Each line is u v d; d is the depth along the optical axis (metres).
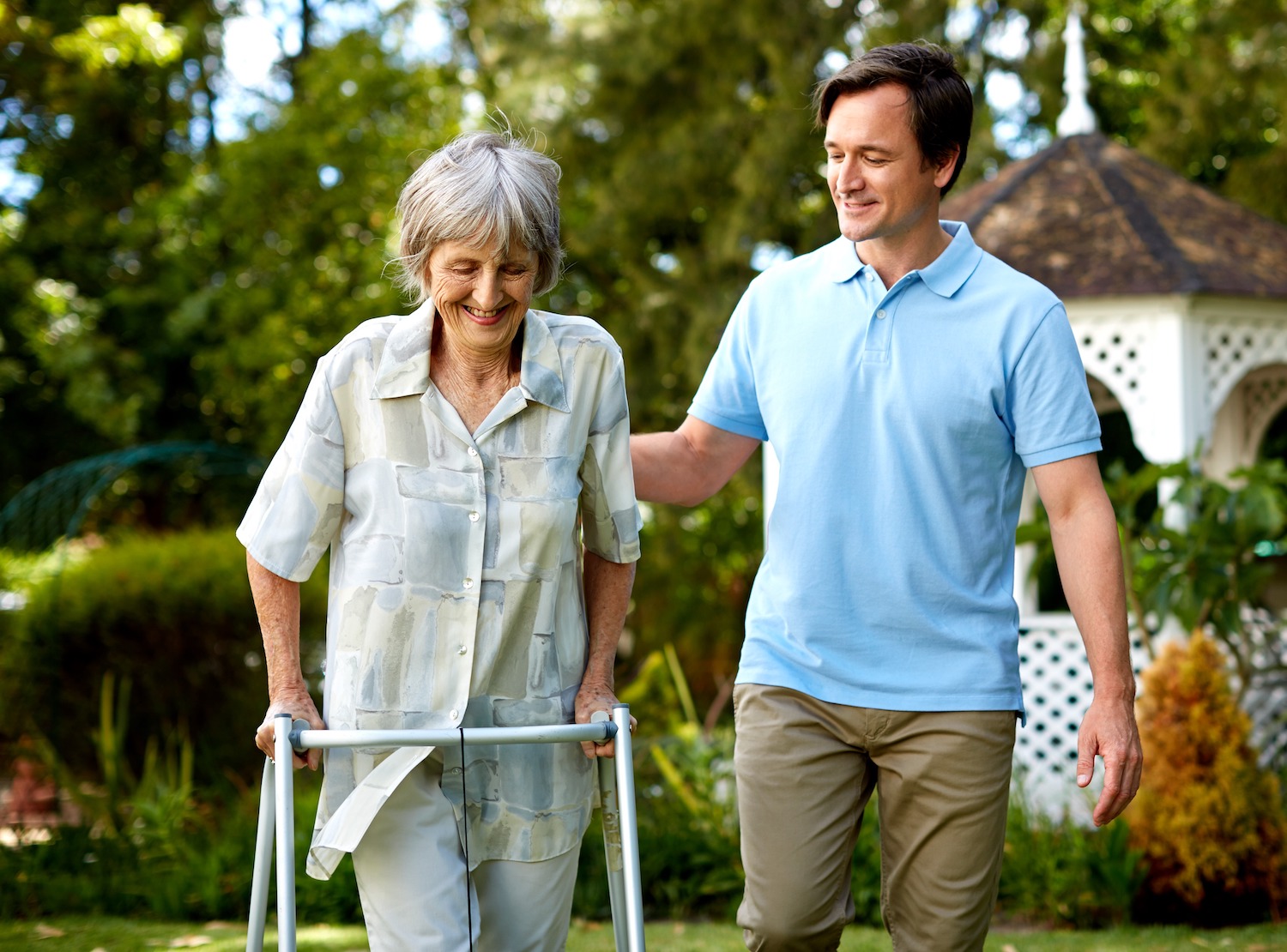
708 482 3.01
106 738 6.57
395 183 13.05
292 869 2.10
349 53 13.52
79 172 15.71
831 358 2.65
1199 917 5.04
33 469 15.38
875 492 2.60
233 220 13.53
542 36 13.51
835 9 12.92
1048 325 2.58
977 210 7.23
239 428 15.30
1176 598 5.44
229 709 7.55
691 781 6.06
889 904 2.69
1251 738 6.22
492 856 2.35
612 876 2.46
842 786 2.64
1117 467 5.71
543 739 2.22
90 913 5.36
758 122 13.17
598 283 14.68
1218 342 6.64
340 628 2.30
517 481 2.32
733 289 12.94
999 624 2.60
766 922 2.65
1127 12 15.55
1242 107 13.29
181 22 16.22
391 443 2.29
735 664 14.05
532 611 2.33
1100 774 6.21
